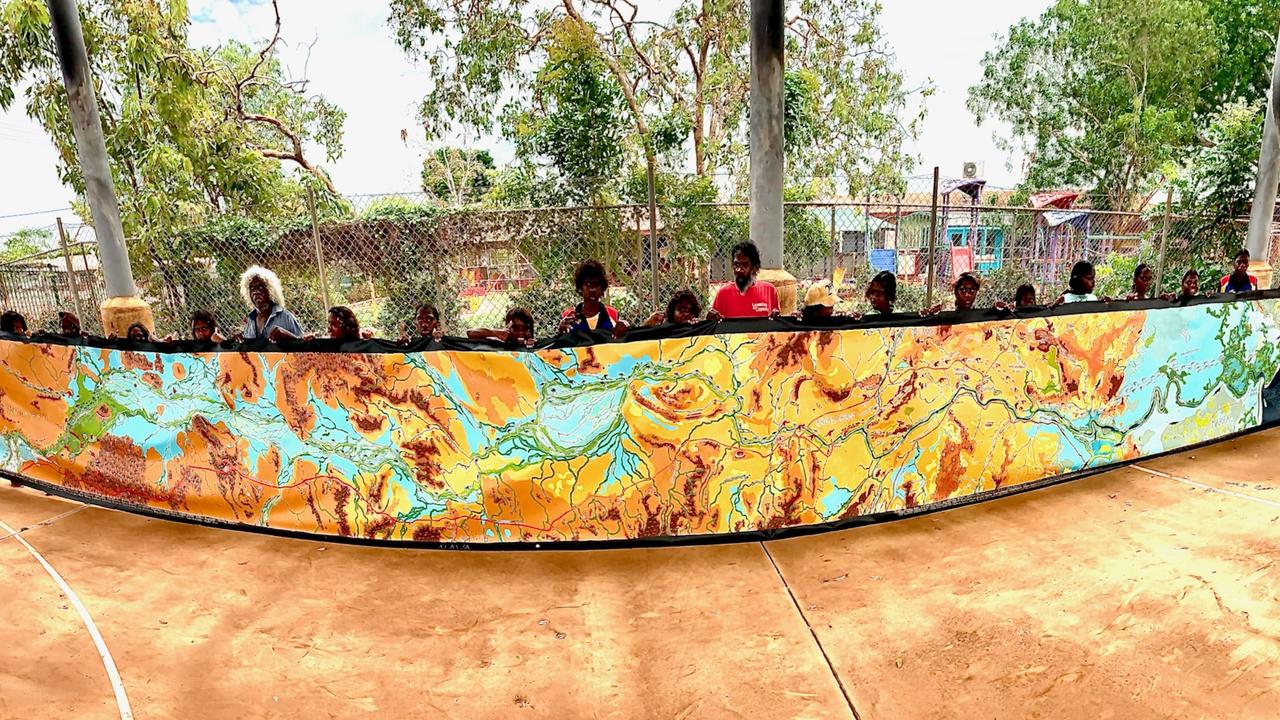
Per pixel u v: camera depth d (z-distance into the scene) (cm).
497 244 878
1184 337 490
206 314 534
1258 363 538
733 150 1254
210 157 1230
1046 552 361
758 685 267
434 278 895
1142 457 488
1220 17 2442
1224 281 754
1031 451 442
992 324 416
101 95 1104
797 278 1028
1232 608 303
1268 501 414
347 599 338
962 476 422
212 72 1257
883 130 1453
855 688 263
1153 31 2217
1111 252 1377
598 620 317
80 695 260
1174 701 248
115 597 337
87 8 1080
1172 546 362
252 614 324
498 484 383
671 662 284
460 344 376
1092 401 459
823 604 321
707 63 1351
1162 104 2384
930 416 408
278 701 263
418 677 278
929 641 289
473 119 1262
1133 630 290
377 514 396
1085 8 2453
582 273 454
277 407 403
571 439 377
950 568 349
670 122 1055
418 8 1184
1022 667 270
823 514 395
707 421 378
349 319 459
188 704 259
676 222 863
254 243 954
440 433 383
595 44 1009
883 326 390
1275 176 924
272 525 413
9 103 1085
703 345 372
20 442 475
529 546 386
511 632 309
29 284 1082
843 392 389
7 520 433
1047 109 2748
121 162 1104
